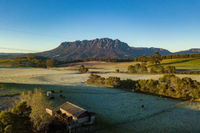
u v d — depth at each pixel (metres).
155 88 59.44
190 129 29.52
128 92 61.16
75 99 45.16
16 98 40.47
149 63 151.62
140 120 33.12
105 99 48.03
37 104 31.75
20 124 20.27
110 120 32.44
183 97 53.38
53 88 57.41
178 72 107.12
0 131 18.89
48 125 25.86
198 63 140.50
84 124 29.02
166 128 29.73
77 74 115.62
